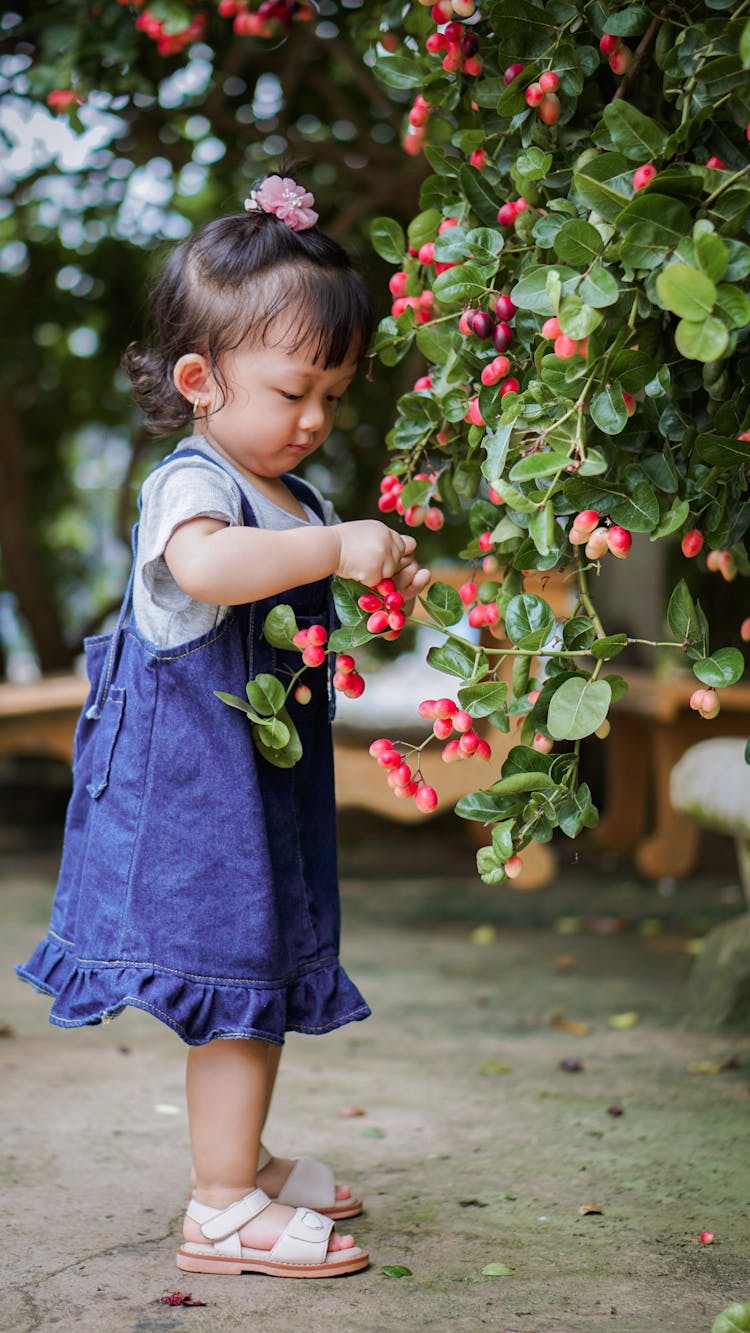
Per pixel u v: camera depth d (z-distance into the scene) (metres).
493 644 3.75
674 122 1.40
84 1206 1.76
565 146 1.45
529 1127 2.13
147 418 1.73
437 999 3.13
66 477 8.98
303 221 1.64
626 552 1.29
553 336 1.28
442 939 3.93
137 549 1.62
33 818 7.11
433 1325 1.40
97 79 2.75
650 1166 1.94
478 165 1.56
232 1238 1.55
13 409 7.18
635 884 4.96
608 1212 1.76
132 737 1.60
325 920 1.70
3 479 7.26
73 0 2.74
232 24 2.93
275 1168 1.74
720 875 5.22
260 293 1.57
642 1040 2.73
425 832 6.73
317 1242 1.55
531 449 1.32
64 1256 1.59
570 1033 2.79
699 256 1.12
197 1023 1.52
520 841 1.37
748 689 4.55
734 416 1.33
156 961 1.53
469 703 1.38
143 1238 1.66
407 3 1.94
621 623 5.73
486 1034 2.78
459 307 1.56
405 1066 2.52
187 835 1.56
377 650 8.86
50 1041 2.69
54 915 1.70
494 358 1.48
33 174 4.14
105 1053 2.60
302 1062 2.55
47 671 7.46
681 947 3.79
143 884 1.56
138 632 1.61
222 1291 1.50
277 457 1.63
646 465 1.33
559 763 1.36
